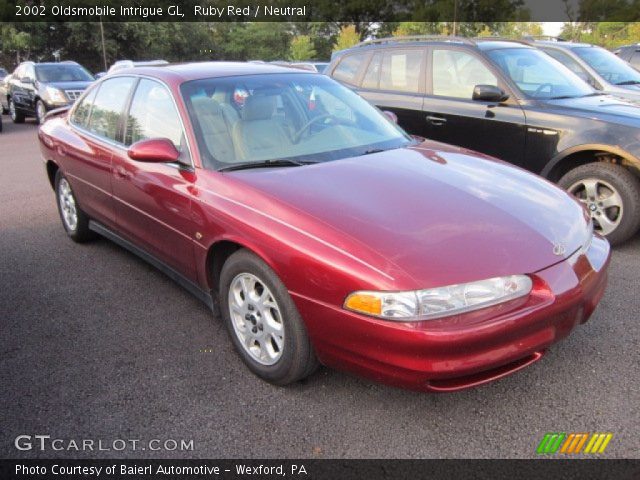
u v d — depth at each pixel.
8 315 3.84
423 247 2.47
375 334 2.39
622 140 4.55
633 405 2.73
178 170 3.37
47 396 2.92
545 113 4.98
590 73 7.47
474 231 2.61
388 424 2.65
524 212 2.83
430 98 5.89
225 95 3.63
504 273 2.44
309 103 3.87
